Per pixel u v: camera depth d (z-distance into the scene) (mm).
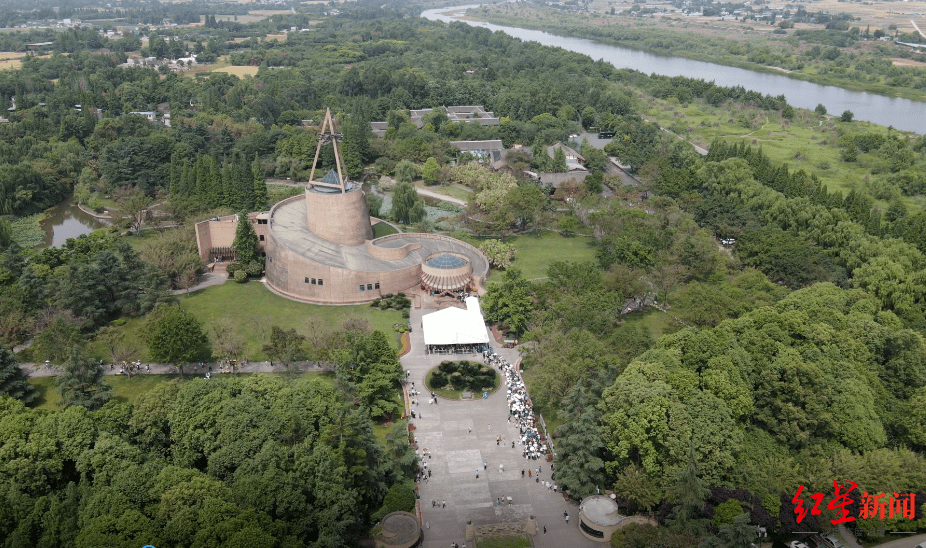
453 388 196875
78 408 151375
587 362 175000
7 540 127312
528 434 176875
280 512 132250
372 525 147000
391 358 187750
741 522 131500
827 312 195875
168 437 155625
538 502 156250
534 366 187875
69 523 128000
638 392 153125
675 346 179500
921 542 144625
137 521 125125
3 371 180375
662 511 145000
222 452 143375
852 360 178750
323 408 156500
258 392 162125
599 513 147625
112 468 139000
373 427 178125
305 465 138375
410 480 159375
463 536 146125
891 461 149125
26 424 146875
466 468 166125
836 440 160375
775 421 161625
